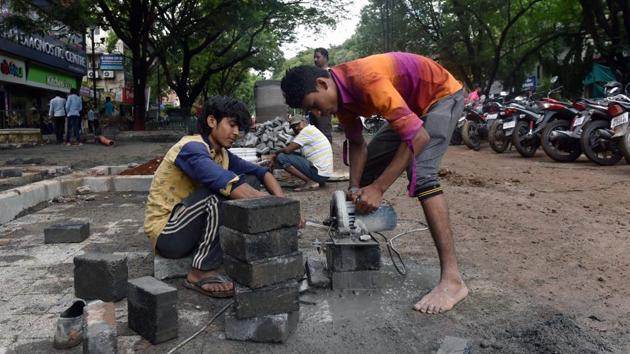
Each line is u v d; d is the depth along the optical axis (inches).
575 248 144.3
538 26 864.3
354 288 113.3
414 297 110.1
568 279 119.5
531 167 334.0
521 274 123.4
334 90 103.2
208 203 110.1
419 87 108.1
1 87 802.2
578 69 733.3
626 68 628.7
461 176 289.1
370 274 113.3
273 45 1072.2
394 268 129.6
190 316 100.1
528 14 850.8
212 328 94.7
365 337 91.4
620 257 135.1
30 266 132.2
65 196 235.6
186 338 90.7
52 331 93.7
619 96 324.5
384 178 101.3
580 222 175.5
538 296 109.4
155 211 117.4
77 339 87.7
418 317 99.7
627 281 117.5
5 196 186.9
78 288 108.1
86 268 107.3
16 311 102.8
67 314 92.1
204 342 89.4
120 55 1089.4
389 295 111.3
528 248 145.3
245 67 1307.8
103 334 79.0
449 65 1073.5
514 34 893.8
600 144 324.2
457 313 101.1
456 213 193.5
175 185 117.0
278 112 547.8
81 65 1070.4
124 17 794.2
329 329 94.7
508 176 293.3
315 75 101.8
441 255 108.7
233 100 116.7
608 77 737.0
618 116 298.2
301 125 253.9
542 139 357.7
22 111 849.5
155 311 87.6
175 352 85.7
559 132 343.3
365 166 124.1
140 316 91.3
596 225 170.7
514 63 919.7
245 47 1093.8
